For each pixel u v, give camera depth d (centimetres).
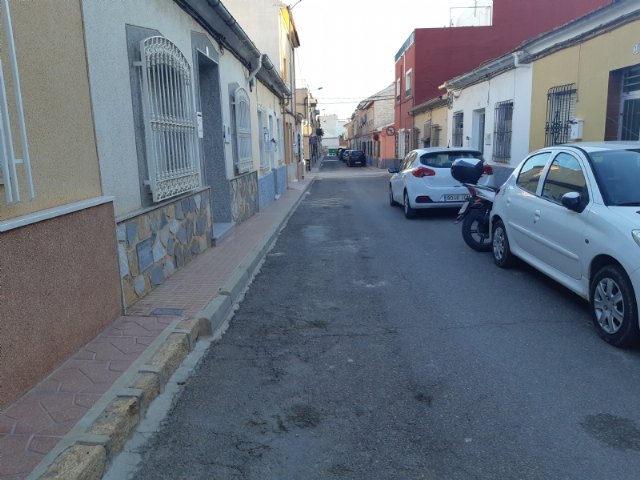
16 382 341
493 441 326
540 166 656
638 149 555
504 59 1426
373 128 5297
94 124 458
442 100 2216
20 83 353
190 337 467
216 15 864
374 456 313
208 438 335
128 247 533
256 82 1370
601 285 475
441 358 448
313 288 668
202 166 821
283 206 1502
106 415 325
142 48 559
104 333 460
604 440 323
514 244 698
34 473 269
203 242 814
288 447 324
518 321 531
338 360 449
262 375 422
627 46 935
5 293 329
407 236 1032
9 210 337
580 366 425
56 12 400
